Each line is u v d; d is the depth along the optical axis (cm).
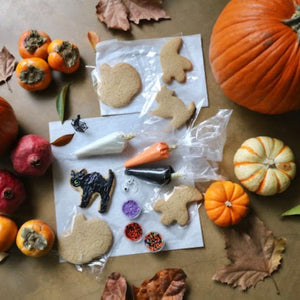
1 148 84
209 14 92
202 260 90
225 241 89
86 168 91
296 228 91
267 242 89
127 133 91
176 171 91
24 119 91
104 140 89
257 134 92
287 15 75
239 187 87
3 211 86
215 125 92
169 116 91
